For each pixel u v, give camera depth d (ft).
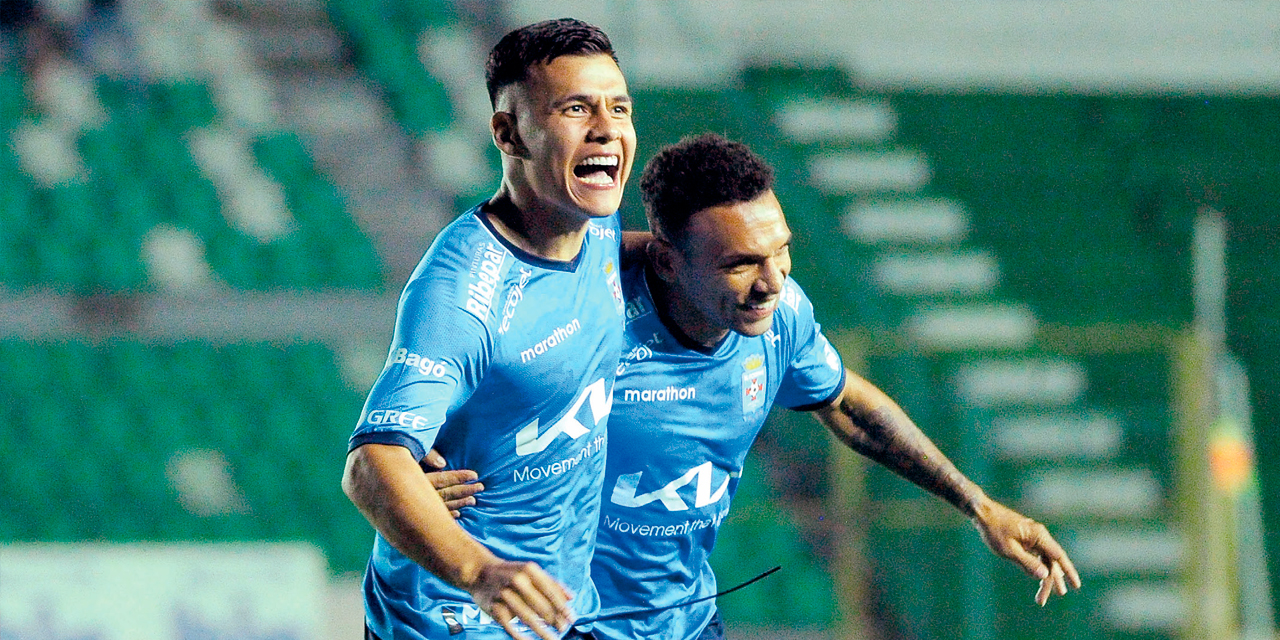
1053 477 122.52
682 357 36.09
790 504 125.80
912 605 108.99
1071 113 187.01
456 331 29.37
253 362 137.28
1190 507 113.60
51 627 89.20
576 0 183.32
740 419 37.63
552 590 25.88
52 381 133.90
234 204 148.77
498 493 32.37
